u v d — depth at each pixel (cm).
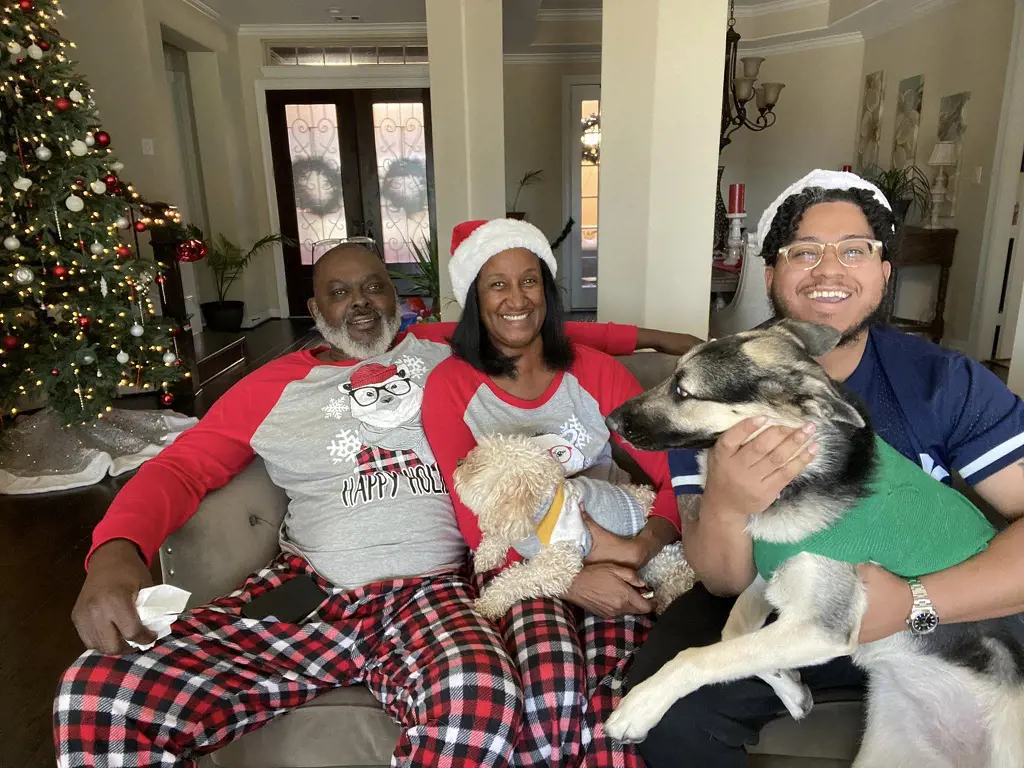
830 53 734
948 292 605
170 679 137
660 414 135
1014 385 247
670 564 171
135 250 516
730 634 138
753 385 125
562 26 764
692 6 281
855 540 121
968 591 119
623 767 136
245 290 809
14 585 277
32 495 363
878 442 130
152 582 142
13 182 377
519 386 189
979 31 552
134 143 597
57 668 225
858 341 148
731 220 522
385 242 867
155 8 606
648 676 135
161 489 158
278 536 187
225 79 766
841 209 143
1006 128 524
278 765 153
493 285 181
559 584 157
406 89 816
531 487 155
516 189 852
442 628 149
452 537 179
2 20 366
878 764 134
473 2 436
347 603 160
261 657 149
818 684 145
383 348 196
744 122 558
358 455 178
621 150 307
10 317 381
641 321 318
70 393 398
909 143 647
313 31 798
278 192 839
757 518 129
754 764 146
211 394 541
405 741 135
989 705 125
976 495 157
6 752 189
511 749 133
